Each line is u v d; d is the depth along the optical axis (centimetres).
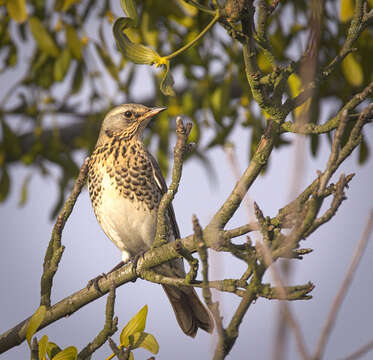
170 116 1253
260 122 1138
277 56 1120
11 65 1332
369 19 714
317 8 639
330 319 421
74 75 1238
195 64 1157
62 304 864
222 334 552
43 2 1246
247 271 653
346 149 558
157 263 830
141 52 713
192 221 565
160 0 1111
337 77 1124
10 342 855
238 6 644
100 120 1293
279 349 410
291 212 595
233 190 740
